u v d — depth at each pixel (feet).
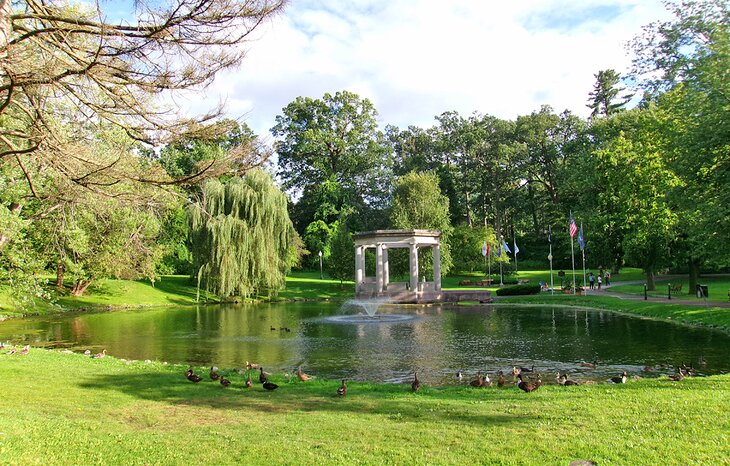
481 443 22.49
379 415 28.63
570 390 35.17
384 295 145.89
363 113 234.79
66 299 128.16
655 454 20.34
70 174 28.71
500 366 50.55
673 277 177.99
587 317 92.94
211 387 37.86
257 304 140.46
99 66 26.32
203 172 29.68
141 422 27.66
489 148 234.79
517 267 223.92
